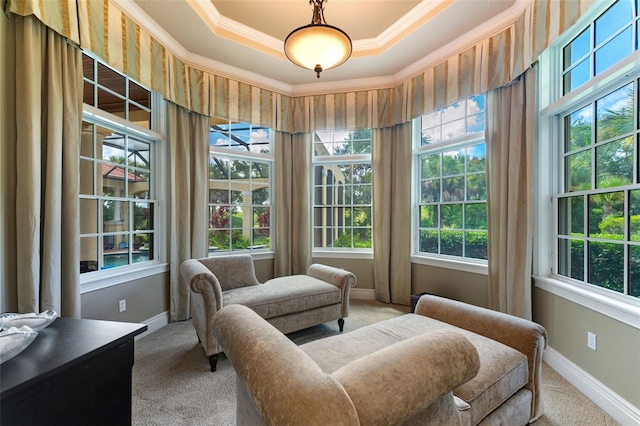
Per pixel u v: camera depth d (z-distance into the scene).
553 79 2.27
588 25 1.98
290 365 0.89
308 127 3.88
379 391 0.82
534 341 1.46
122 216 2.68
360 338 1.56
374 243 3.74
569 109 2.15
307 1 2.50
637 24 1.62
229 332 1.17
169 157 2.98
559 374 2.04
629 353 1.54
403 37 2.82
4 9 1.71
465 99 2.88
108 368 1.08
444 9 2.45
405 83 3.45
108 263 2.54
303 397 0.75
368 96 3.69
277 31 2.93
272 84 3.73
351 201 4.05
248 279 2.85
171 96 2.88
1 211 1.71
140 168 2.87
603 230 1.87
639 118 1.64
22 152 1.74
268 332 1.10
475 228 3.04
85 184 2.36
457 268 3.10
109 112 2.53
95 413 1.04
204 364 2.18
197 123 3.18
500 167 2.54
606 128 1.85
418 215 3.63
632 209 1.68
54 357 0.93
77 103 2.04
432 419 0.97
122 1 2.30
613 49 1.79
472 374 0.98
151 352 2.36
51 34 1.88
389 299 3.64
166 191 3.01
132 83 2.77
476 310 1.71
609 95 1.83
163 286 2.96
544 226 2.30
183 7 2.40
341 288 2.79
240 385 1.24
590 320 1.80
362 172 4.02
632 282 1.67
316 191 4.12
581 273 2.04
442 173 3.38
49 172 1.86
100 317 2.34
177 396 1.80
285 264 3.90
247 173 3.88
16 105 1.75
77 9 2.01
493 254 2.64
